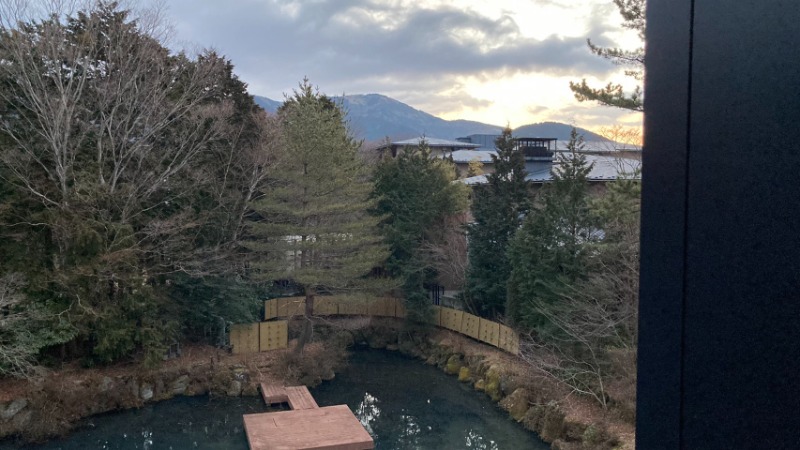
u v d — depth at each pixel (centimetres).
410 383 1992
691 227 116
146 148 1855
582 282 1544
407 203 2366
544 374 1603
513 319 1898
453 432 1573
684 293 117
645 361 129
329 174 1928
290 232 1922
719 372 109
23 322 1554
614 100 1228
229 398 1822
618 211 1335
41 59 1662
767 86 98
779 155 96
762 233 100
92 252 1645
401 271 2341
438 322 2350
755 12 100
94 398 1639
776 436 97
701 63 113
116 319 1703
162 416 1669
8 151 1548
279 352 2088
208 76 1997
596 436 1298
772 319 98
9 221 1600
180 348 1969
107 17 1833
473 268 2203
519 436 1520
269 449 1356
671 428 121
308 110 1933
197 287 1969
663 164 123
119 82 1738
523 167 2223
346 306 2448
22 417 1486
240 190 2120
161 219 1903
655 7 125
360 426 1507
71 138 1775
